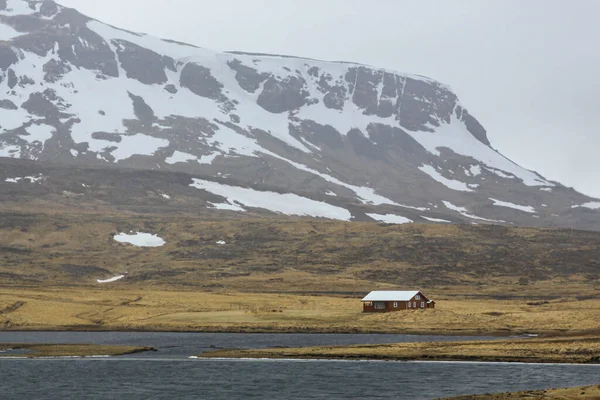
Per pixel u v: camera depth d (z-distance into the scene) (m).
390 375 165.50
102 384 159.50
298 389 152.00
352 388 151.88
